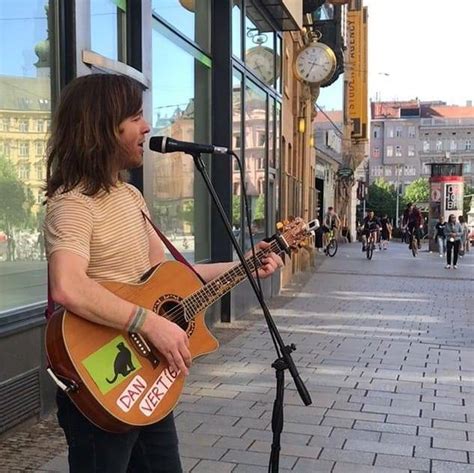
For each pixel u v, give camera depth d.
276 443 2.72
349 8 31.70
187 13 7.75
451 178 24.41
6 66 4.66
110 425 2.05
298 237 2.87
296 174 14.98
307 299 10.95
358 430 4.48
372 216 25.98
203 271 2.73
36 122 4.91
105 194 2.14
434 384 5.66
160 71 6.97
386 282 13.77
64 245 1.99
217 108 8.37
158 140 2.64
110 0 5.68
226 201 8.37
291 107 13.89
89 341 2.03
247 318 8.84
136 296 2.19
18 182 4.77
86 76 2.15
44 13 4.91
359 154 35.66
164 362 2.18
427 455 4.07
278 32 11.82
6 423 4.20
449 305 10.44
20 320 4.38
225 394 5.27
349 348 7.07
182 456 4.00
